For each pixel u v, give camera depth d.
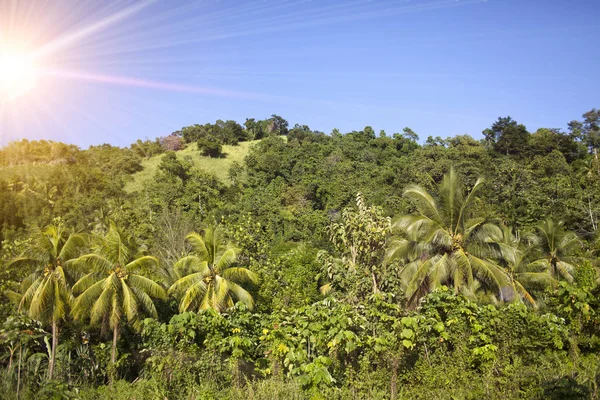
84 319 17.98
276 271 24.88
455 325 10.27
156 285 18.38
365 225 19.31
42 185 57.38
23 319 10.62
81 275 18.20
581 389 7.82
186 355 10.50
